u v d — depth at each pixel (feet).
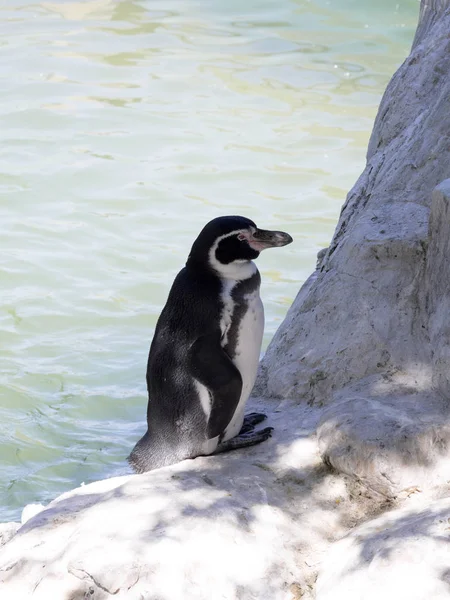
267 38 204.03
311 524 46.68
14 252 116.26
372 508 47.85
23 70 182.91
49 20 215.10
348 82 179.52
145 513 45.39
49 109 164.35
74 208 129.18
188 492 47.50
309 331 60.18
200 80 179.63
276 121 160.56
